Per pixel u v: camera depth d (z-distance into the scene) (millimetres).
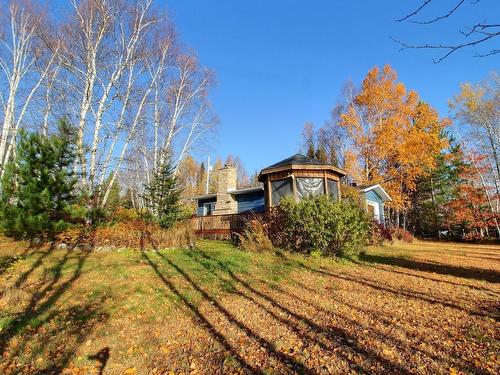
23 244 10586
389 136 27594
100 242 11586
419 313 5469
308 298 6371
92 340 4324
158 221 15641
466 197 29500
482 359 3729
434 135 27609
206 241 15414
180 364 3846
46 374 3551
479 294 6754
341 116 30938
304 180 14562
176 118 22797
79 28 16281
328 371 3576
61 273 7359
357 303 6055
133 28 17938
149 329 4797
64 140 12008
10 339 4270
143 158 24859
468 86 26750
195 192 50469
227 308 5746
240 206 23688
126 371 3680
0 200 10867
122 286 6555
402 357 3838
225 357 3979
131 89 18062
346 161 29891
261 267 8898
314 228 10477
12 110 17812
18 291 5793
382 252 14031
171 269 8391
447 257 13094
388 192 28594
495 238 26375
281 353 4051
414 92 29031
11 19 17922
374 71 29641
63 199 11734
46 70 17609
